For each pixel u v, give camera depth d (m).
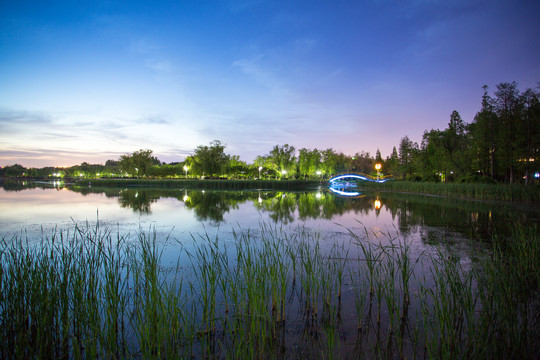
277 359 3.57
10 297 3.95
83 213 15.82
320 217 14.73
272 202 23.02
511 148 28.50
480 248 8.42
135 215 15.18
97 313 3.92
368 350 3.76
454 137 44.91
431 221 13.52
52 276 4.27
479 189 24.95
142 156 76.81
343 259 7.23
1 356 3.50
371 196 30.41
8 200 23.11
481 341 3.42
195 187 48.50
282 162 69.44
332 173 77.75
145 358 3.30
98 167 113.75
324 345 3.88
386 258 7.34
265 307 4.42
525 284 5.07
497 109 31.05
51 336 3.76
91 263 4.92
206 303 4.29
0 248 7.67
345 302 5.10
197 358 3.56
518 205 19.67
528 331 3.71
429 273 6.33
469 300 3.87
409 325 4.36
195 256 7.59
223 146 64.31
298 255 7.45
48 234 10.03
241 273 6.20
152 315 3.73
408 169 54.72
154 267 4.23
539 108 26.16
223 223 12.76
